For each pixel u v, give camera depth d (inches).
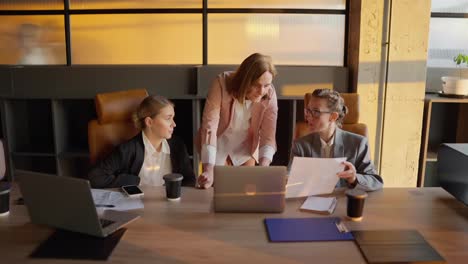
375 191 72.9
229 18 125.0
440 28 133.8
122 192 71.7
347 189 73.2
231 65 121.7
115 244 53.2
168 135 81.0
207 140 85.9
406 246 52.6
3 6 125.6
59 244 53.2
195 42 125.9
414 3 117.1
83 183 51.6
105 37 126.0
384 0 116.7
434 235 56.2
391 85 121.4
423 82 121.6
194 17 124.6
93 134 86.6
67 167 131.4
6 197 61.8
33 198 56.3
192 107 124.4
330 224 59.1
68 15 124.3
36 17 125.6
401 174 126.9
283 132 135.2
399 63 120.3
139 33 125.6
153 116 79.3
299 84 123.1
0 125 130.2
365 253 50.7
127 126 89.3
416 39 119.1
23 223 59.5
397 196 70.7
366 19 117.3
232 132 92.1
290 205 66.2
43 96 122.0
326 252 51.5
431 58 135.9
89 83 121.7
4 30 127.0
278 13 125.3
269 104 88.5
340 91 124.3
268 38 126.6
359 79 120.4
